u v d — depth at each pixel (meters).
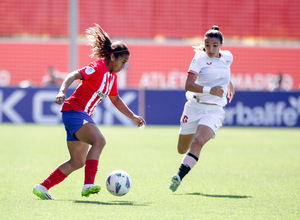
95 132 22.11
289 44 101.81
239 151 48.34
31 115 78.25
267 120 80.06
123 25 100.25
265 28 102.81
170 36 101.06
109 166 36.16
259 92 80.00
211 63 25.48
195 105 26.03
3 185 26.58
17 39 100.00
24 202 21.39
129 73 99.56
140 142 55.03
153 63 100.12
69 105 22.56
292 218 18.89
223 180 30.23
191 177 31.50
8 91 78.25
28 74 98.62
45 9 100.00
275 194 24.95
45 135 60.94
